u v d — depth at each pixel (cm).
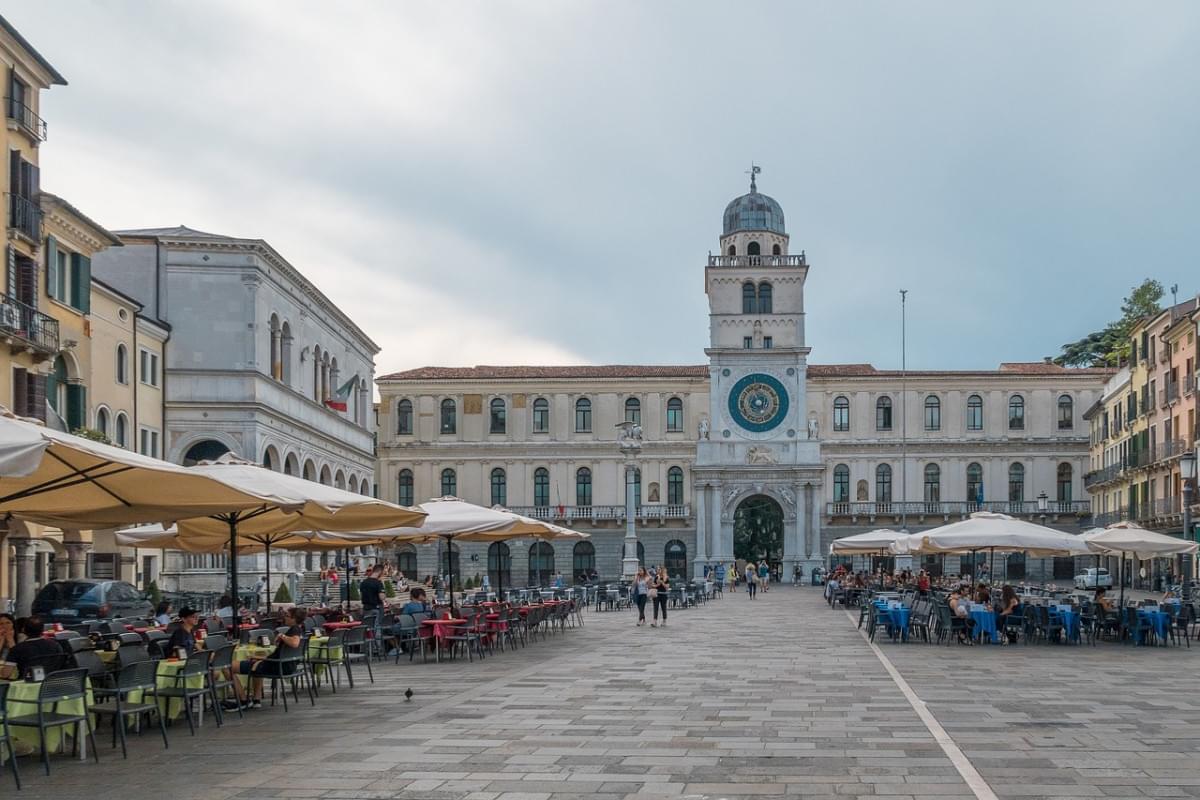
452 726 1852
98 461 1633
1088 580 8100
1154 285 11725
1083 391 10494
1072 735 1750
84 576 4644
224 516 2339
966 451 10438
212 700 1895
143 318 5559
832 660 2981
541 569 10375
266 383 6141
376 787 1396
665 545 10369
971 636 3562
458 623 3011
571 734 1770
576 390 10581
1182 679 2509
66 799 1353
